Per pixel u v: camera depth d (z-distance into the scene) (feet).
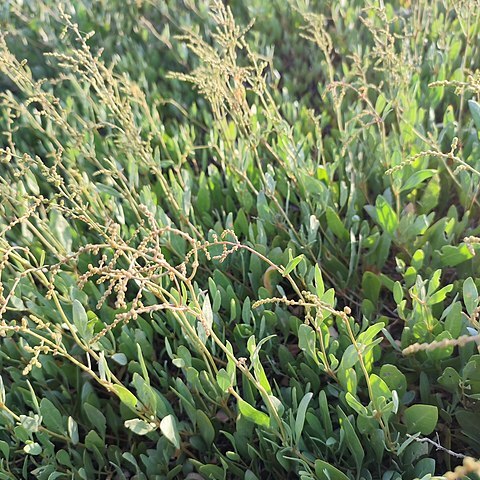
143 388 4.85
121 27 10.91
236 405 5.65
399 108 7.07
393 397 4.42
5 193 6.51
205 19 10.60
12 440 5.65
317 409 5.44
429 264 6.40
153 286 4.58
